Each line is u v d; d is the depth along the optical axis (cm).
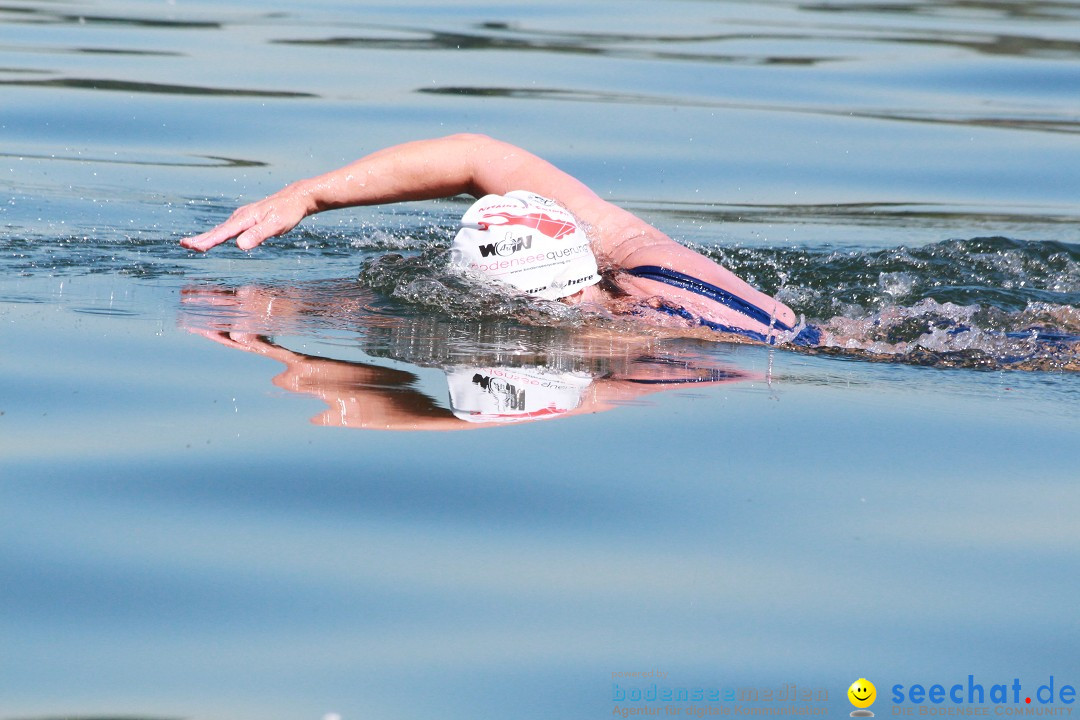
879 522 574
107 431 649
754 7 2605
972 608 510
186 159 1493
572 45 2141
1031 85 1969
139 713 438
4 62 1889
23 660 466
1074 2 2739
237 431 650
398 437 646
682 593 515
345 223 1315
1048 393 757
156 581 516
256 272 1027
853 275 1145
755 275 1142
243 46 2053
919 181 1536
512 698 451
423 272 972
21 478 595
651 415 689
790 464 632
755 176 1536
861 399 733
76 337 799
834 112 1803
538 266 887
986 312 963
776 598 513
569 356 794
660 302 884
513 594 511
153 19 2256
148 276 991
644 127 1692
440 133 1600
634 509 580
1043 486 612
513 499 586
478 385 729
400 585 516
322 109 1698
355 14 2361
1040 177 1559
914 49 2184
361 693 452
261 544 544
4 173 1388
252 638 481
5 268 998
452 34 2200
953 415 710
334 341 807
